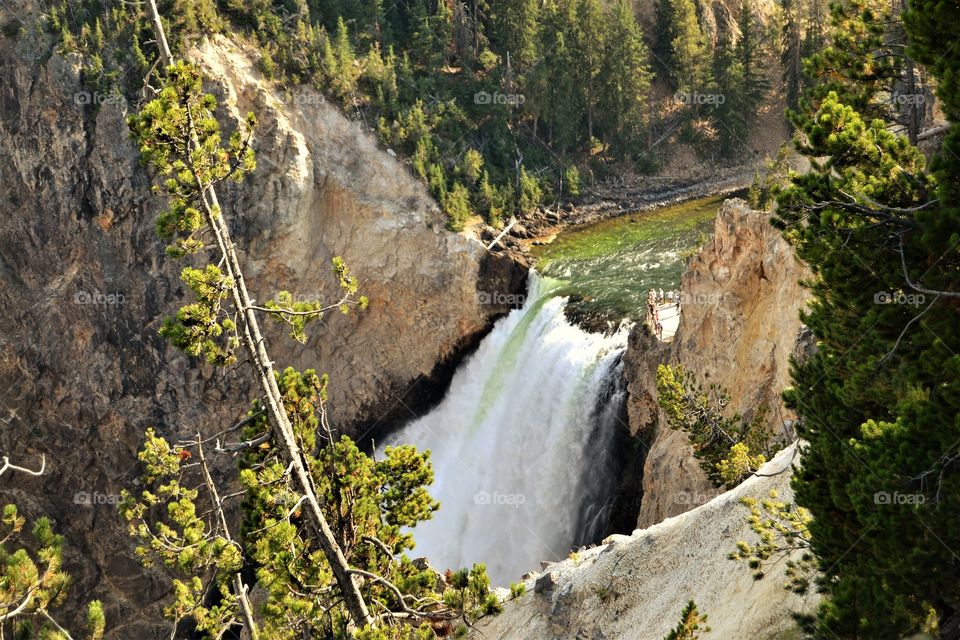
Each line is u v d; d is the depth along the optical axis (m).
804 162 52.59
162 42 21.33
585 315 61.50
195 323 21.55
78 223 69.50
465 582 22.48
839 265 18.41
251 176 67.06
